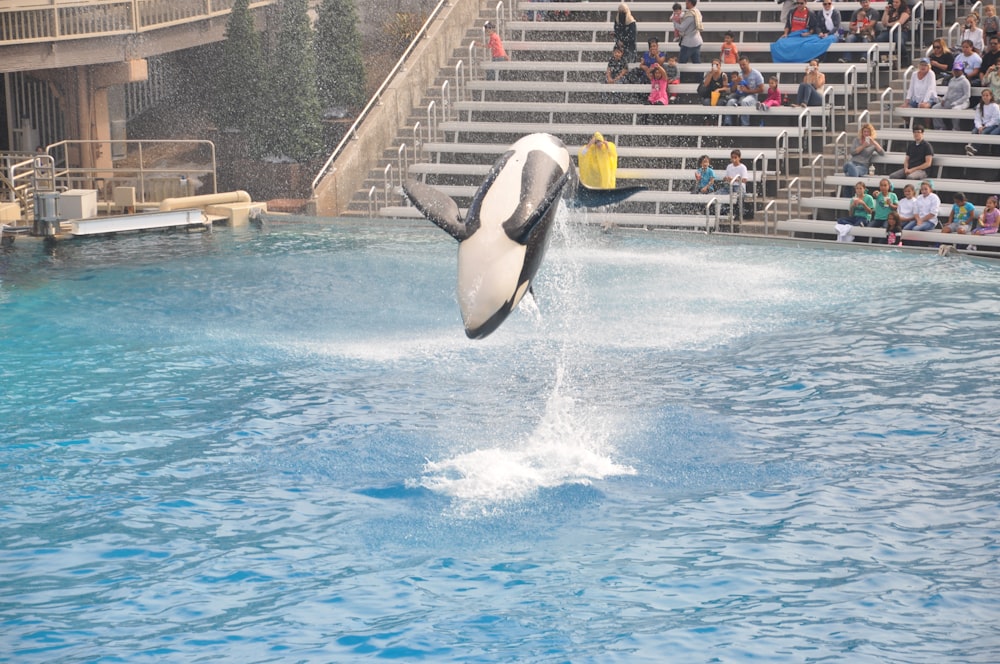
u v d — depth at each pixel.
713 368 28.83
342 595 17.36
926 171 47.03
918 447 23.41
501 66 59.31
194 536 19.47
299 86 60.56
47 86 60.88
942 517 19.95
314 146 61.03
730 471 22.28
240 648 15.84
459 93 59.84
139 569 18.25
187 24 62.03
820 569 18.05
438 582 17.75
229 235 46.81
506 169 17.84
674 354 30.11
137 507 20.59
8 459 22.80
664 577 17.81
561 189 16.97
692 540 19.17
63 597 17.31
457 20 63.97
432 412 25.77
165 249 43.78
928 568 18.03
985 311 33.62
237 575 18.05
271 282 38.50
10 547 18.98
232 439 24.03
